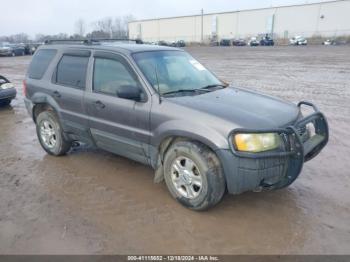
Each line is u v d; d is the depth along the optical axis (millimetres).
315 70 17672
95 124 4664
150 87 4043
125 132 4301
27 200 4168
